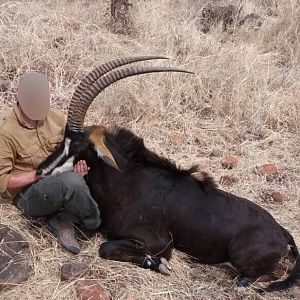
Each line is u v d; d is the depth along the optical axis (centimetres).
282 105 357
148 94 333
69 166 222
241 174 297
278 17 480
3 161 222
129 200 226
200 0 484
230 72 366
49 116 231
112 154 227
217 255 229
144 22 423
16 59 347
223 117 344
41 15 391
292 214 274
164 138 317
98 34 390
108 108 327
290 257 236
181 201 225
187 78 355
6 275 212
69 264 219
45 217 239
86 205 226
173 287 221
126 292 215
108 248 225
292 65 416
